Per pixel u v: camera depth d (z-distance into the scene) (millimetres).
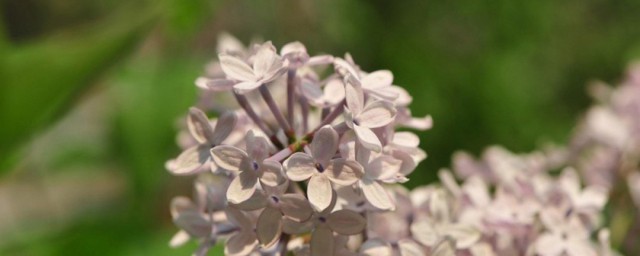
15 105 521
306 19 919
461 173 466
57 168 778
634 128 541
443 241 366
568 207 405
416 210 381
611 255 408
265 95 360
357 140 342
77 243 575
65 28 875
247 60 365
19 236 595
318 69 422
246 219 351
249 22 879
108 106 721
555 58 1066
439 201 381
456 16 1027
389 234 378
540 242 394
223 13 837
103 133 759
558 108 1066
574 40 1078
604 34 1098
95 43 520
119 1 828
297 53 356
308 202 335
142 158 686
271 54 354
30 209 769
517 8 1019
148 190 676
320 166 334
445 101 1010
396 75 1020
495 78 1013
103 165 794
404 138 356
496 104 1004
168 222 693
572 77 1082
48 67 520
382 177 341
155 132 688
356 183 340
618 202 520
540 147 986
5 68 513
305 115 365
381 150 333
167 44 705
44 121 538
